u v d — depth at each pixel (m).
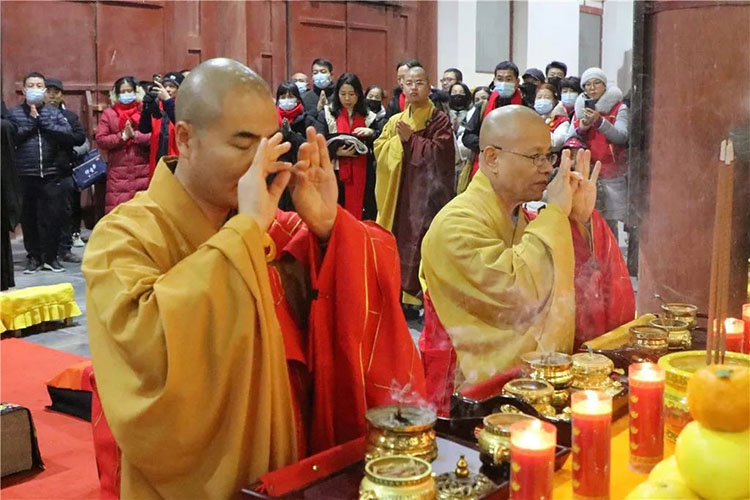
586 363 1.61
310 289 1.46
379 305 1.47
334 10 6.32
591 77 3.34
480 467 1.29
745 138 2.20
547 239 1.83
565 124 3.37
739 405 1.00
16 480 2.58
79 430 3.01
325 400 1.43
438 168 3.80
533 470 1.12
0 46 5.76
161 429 1.21
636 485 1.29
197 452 1.25
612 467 1.36
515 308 1.84
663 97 2.31
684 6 2.23
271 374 1.25
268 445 1.25
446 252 1.92
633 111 2.38
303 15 6.25
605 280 1.99
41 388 3.49
